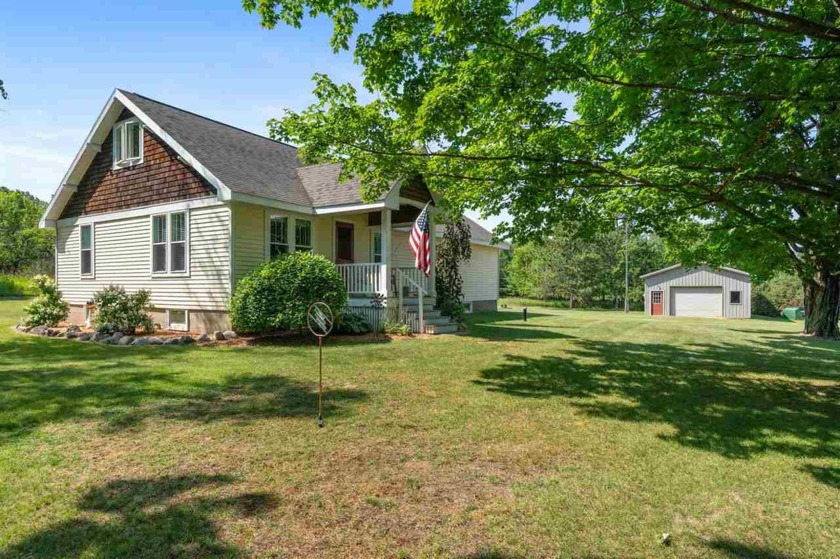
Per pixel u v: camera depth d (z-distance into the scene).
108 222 14.28
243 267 11.64
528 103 5.84
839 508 3.31
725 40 4.76
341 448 4.23
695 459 4.17
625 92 5.25
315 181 14.19
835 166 6.15
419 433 4.69
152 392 5.98
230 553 2.62
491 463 3.99
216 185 11.01
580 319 20.64
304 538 2.79
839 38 4.00
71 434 4.46
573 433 4.82
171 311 12.69
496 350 10.05
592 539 2.85
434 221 13.66
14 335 12.15
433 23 5.24
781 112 5.13
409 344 10.59
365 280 13.14
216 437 4.44
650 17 5.00
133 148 13.75
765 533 2.96
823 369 8.58
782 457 4.24
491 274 26.97
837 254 7.28
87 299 14.96
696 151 6.76
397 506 3.20
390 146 6.96
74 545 2.65
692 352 10.64
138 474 3.60
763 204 7.41
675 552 2.73
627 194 8.32
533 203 7.41
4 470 3.64
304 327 11.08
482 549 2.72
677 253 13.97
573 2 5.61
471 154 7.11
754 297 33.72
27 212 46.34
